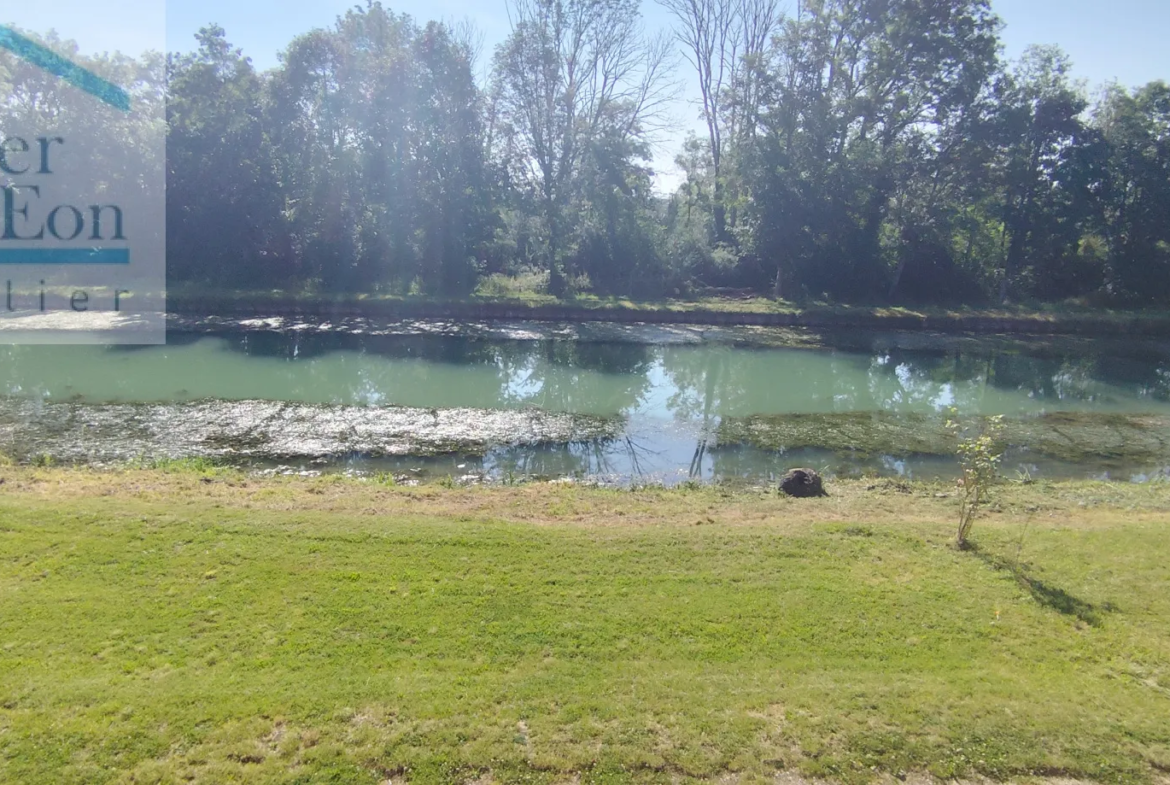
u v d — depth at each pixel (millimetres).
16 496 6402
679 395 15102
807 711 3939
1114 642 4770
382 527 6031
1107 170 30594
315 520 6094
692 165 37531
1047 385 17844
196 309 22734
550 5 27031
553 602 4949
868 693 4109
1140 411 15078
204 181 26297
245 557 5328
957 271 31250
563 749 3576
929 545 6238
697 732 3742
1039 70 30422
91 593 4734
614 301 26625
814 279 30594
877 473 10344
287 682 3943
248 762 3400
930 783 3539
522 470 9930
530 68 27203
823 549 6043
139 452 9773
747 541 6137
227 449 10094
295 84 27203
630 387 15711
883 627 4832
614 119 29250
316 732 3594
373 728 3643
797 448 11469
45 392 12711
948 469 10680
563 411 13125
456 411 12711
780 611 4969
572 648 4422
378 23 27359
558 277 28969
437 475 9516
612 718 3818
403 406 12906
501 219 29234
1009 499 8258
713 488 8922
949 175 29141
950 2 27406
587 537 6078
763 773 3516
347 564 5312
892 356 21125
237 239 26891
